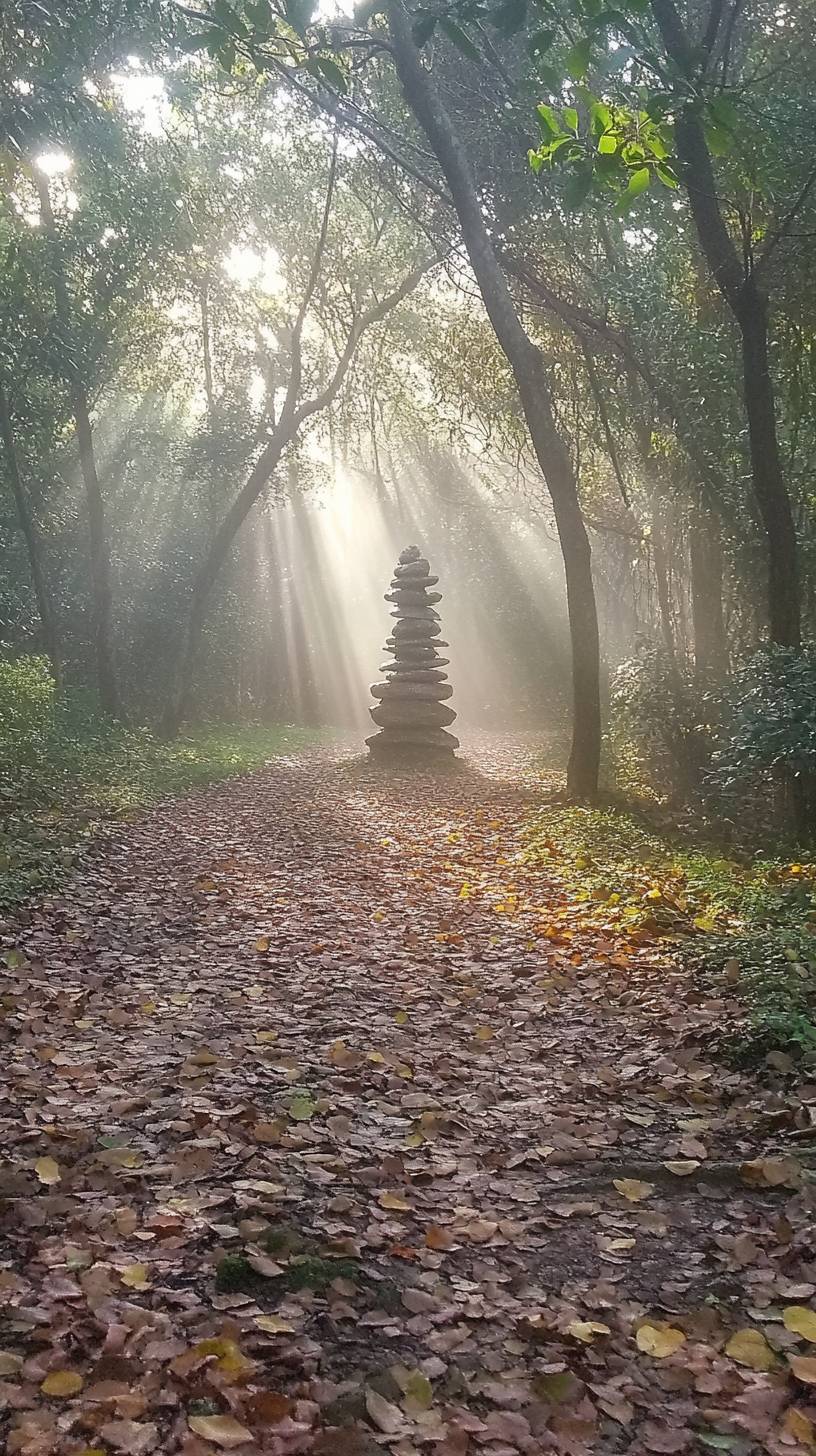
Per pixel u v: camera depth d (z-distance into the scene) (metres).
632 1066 5.28
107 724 21.45
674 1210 3.82
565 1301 3.26
